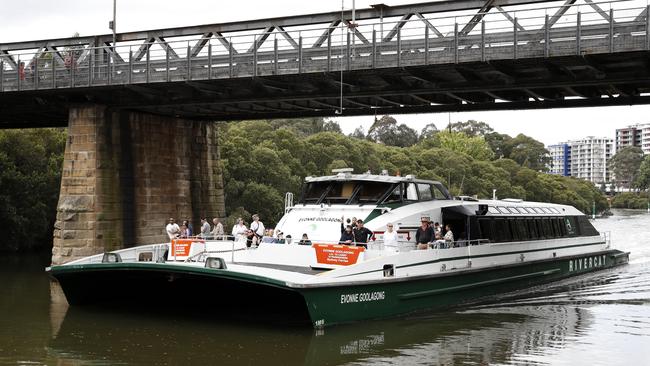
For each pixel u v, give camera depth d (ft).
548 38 88.79
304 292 57.98
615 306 78.54
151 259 74.23
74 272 67.77
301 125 346.74
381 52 99.09
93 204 121.19
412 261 69.62
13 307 75.31
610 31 85.46
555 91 112.88
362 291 63.72
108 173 123.44
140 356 52.08
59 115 139.85
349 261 63.93
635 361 52.16
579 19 87.51
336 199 77.71
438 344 57.47
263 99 115.96
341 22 108.68
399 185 77.36
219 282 61.98
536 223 99.40
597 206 414.82
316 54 102.94
